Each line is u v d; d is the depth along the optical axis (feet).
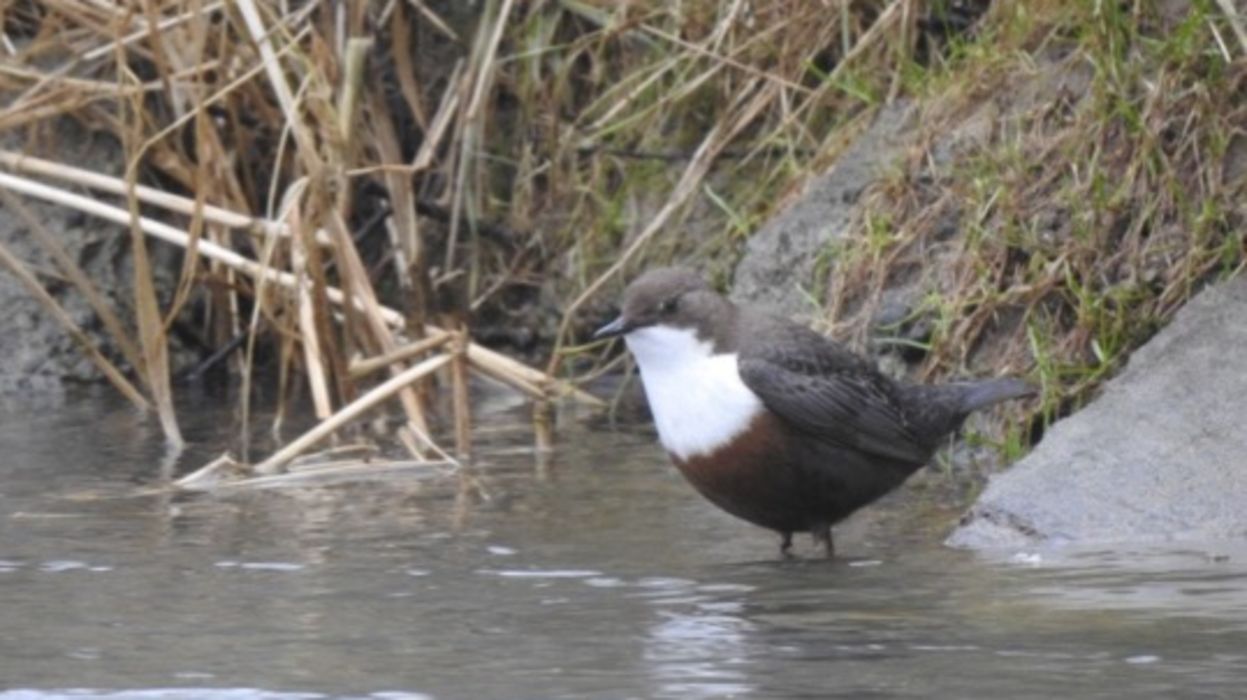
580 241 49.14
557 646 24.57
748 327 31.65
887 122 43.42
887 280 39.99
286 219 42.60
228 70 46.55
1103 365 36.52
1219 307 34.73
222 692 22.66
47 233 44.55
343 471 36.91
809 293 41.45
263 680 23.15
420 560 29.73
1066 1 40.91
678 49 48.60
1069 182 38.75
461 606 26.76
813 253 42.01
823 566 29.27
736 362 31.19
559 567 29.27
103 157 48.52
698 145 48.70
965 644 24.11
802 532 31.42
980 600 26.43
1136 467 31.24
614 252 48.78
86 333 48.11
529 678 23.08
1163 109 38.14
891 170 41.42
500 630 25.41
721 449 31.17
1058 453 31.83
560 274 49.47
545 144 50.16
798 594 27.25
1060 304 37.91
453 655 24.17
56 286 48.16
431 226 50.14
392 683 22.94
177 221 48.78
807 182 44.14
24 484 36.17
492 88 50.21
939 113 41.70
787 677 22.86
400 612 26.43
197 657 24.21
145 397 46.32
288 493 35.35
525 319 49.88
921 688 22.29
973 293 38.52
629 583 28.22
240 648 24.58
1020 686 22.25
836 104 45.85
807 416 30.89
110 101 48.47
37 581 28.43
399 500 34.58
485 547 30.66
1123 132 38.58
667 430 31.73
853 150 43.34
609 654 24.12
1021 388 33.22
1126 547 29.40
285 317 43.16
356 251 46.11
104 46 47.06
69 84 45.98
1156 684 22.18
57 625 25.85
